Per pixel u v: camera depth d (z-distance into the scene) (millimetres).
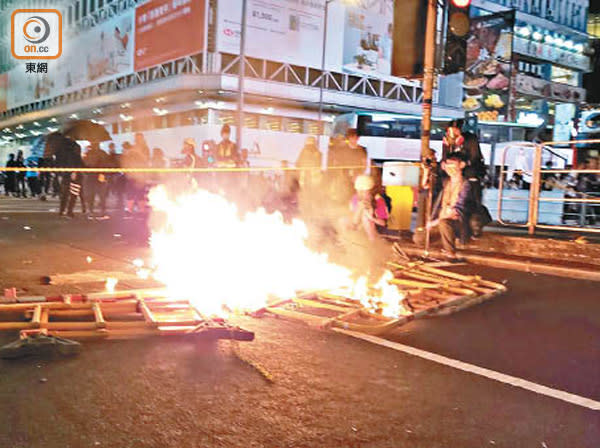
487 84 54594
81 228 12406
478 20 55000
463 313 5754
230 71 42250
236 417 3100
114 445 2725
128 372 3721
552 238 9562
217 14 40812
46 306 5035
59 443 2730
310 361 4102
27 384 3463
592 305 6125
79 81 56438
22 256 8461
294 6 44719
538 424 3148
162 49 44906
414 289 6516
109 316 5078
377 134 50406
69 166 14914
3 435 2797
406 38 9141
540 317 5617
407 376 3873
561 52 58594
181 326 4641
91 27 54250
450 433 3004
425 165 9336
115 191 19438
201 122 43531
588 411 3346
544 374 3998
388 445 2844
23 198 25344
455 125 9594
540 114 57406
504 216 15898
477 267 8539
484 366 4137
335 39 47719
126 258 8367
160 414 3102
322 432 2961
